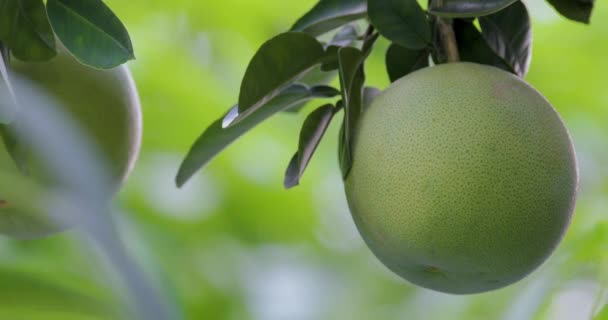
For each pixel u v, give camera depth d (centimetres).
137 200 188
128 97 140
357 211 133
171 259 177
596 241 149
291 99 139
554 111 132
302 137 136
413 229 130
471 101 130
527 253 131
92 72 137
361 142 132
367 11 135
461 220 129
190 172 143
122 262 96
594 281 149
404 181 129
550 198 130
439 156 129
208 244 194
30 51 132
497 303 171
